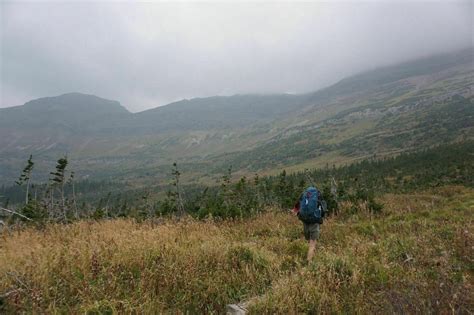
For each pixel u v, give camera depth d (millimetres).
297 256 7844
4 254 6340
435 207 18250
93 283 5406
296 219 13078
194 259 6566
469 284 5363
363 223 13016
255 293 5898
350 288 5855
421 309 4602
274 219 13195
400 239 8766
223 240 8430
